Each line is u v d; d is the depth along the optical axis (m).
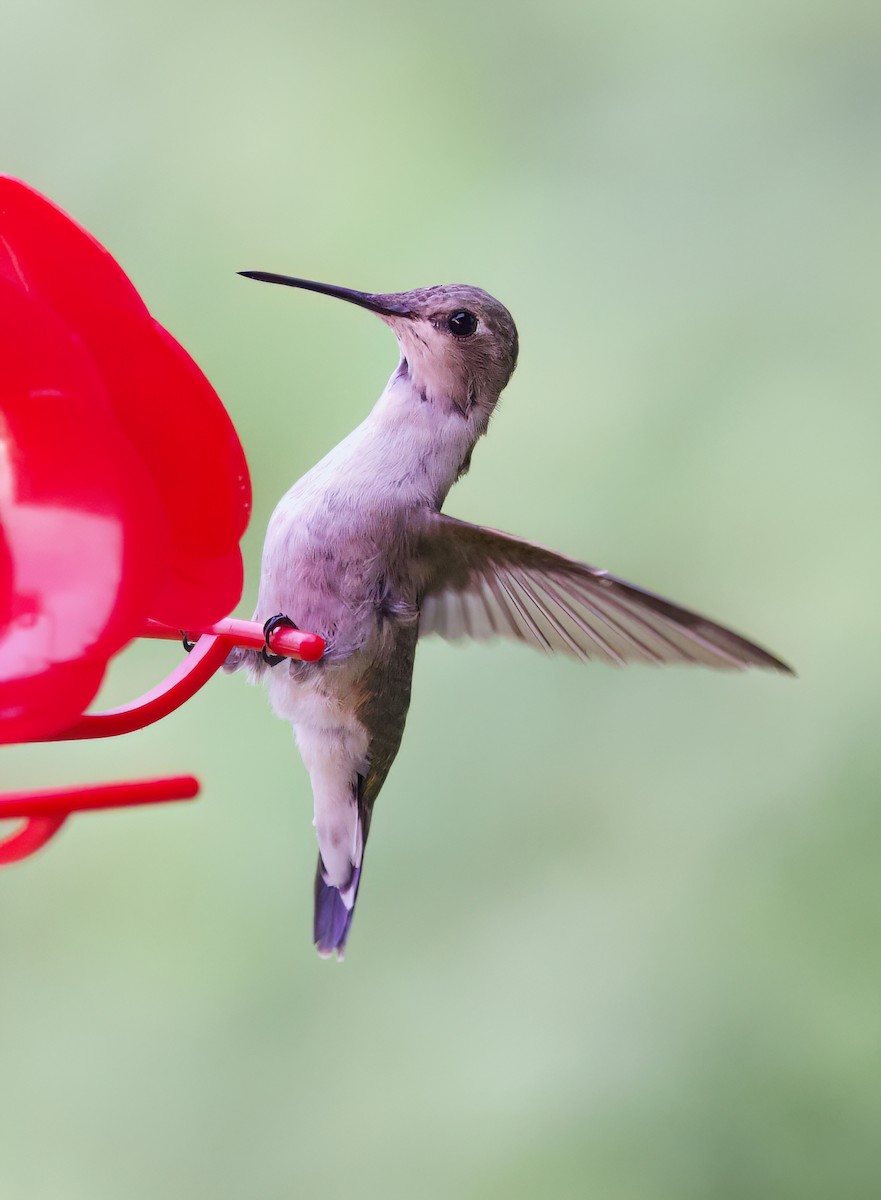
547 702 8.72
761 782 8.59
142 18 9.29
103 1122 8.11
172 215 9.10
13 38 9.22
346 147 9.25
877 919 8.37
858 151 9.41
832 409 8.93
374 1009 8.29
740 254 9.23
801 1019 8.32
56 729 3.88
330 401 8.81
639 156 9.42
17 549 3.88
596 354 9.05
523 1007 8.32
